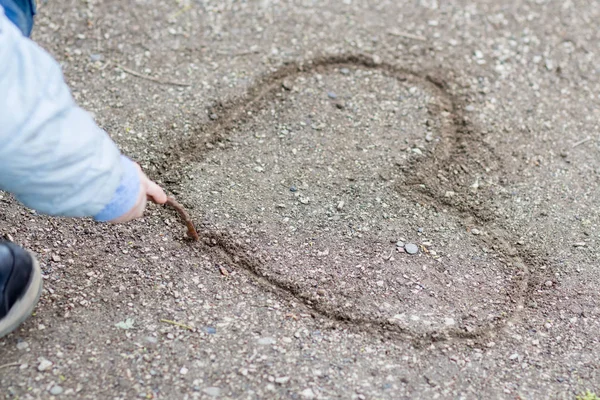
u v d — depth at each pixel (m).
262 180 1.60
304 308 1.44
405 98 1.77
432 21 1.93
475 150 1.69
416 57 1.85
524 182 1.64
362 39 1.87
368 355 1.39
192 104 1.71
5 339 1.35
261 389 1.33
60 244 1.48
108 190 1.26
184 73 1.77
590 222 1.59
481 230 1.57
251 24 1.88
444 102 1.77
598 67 1.86
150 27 1.86
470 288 1.49
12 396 1.29
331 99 1.75
